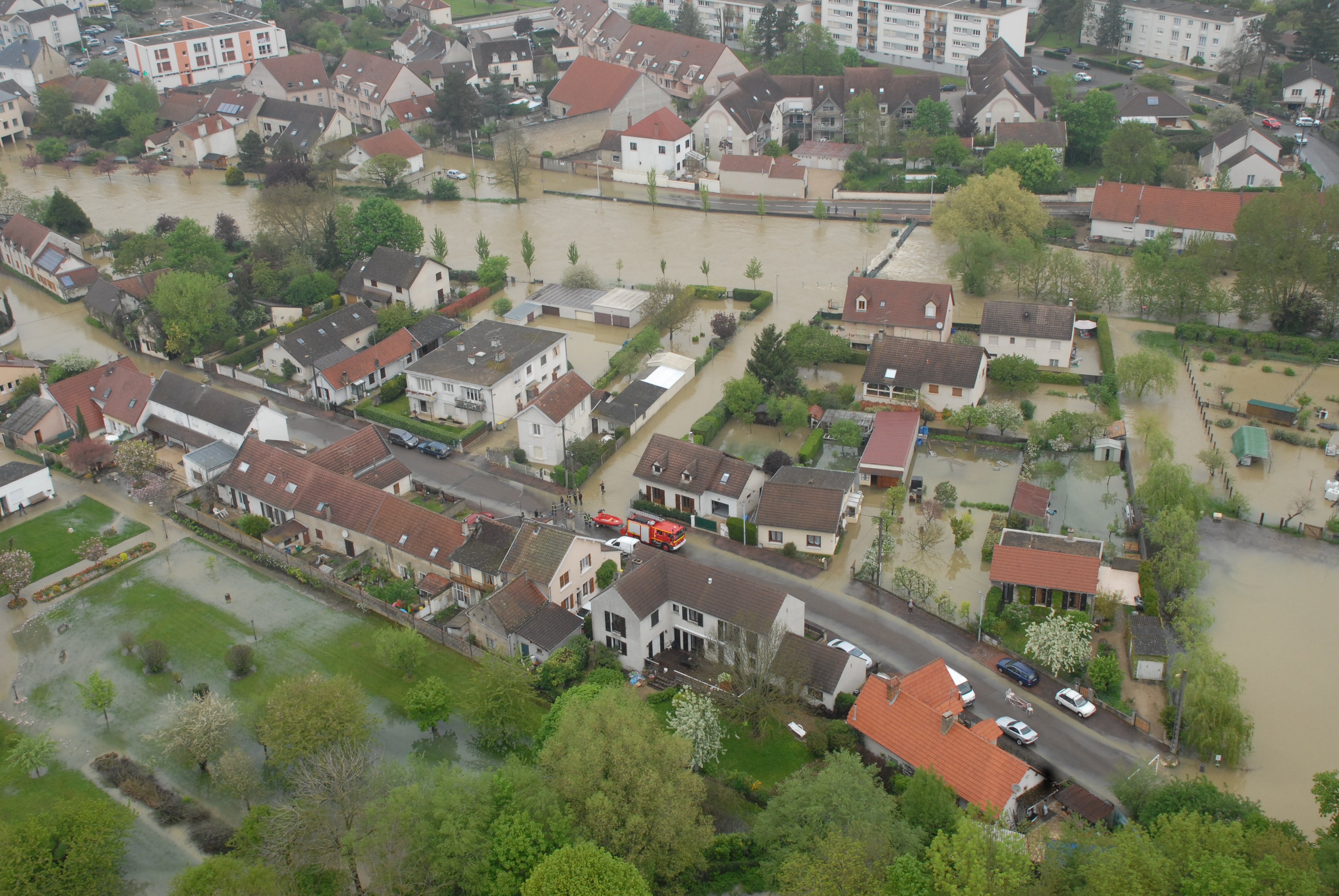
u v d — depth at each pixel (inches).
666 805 2679.6
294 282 6097.4
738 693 3368.6
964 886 2448.3
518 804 2716.5
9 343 5900.6
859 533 4252.0
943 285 5654.5
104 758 3233.3
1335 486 4357.8
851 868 2481.5
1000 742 3238.2
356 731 3056.1
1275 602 3814.0
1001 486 4530.0
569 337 5920.3
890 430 4744.1
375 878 2637.8
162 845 2952.8
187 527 4352.9
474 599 3863.2
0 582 3855.8
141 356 5777.6
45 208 7293.3
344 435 4990.2
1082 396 5241.1
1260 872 2337.6
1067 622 3496.6
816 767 3088.1
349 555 4165.8
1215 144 7736.2
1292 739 3235.7
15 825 2785.4
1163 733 3260.3
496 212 7775.6
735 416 5034.5
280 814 2783.0
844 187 7810.0
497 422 4968.0
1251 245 5679.1
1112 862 2391.7
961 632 3676.2
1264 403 4955.7
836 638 3631.9
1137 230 6776.6
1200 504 4099.4
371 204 6525.6
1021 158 7485.2
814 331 5452.8
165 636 3742.6
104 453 4714.6
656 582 3587.6
